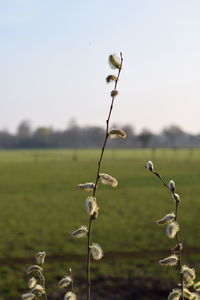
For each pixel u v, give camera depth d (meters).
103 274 14.02
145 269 14.50
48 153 123.69
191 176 48.31
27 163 76.94
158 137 181.88
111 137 2.66
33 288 2.87
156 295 12.23
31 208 28.83
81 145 189.12
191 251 16.52
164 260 2.61
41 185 42.31
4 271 14.62
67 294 2.71
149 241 18.73
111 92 2.57
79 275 13.98
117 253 16.69
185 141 174.38
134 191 37.22
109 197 33.78
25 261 15.74
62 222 23.72
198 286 2.64
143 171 56.12
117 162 75.75
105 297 12.11
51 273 14.17
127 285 13.01
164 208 28.19
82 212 27.00
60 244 18.42
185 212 26.23
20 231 21.38
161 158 86.81
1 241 19.19
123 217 25.12
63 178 48.78
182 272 2.58
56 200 32.41
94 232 20.94
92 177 49.28
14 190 38.62
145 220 23.98
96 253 2.66
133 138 158.62
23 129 198.38
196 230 20.58
